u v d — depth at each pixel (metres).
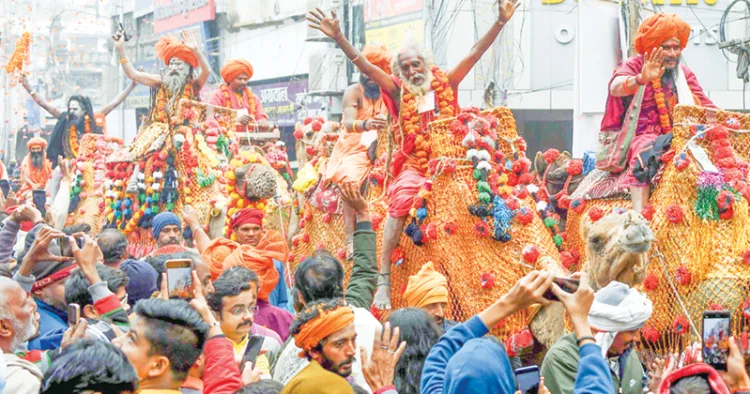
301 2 30.61
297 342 4.33
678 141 7.11
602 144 7.71
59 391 3.57
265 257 6.71
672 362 4.68
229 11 34.00
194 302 4.48
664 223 7.01
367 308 5.76
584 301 3.94
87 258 5.31
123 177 11.50
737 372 4.38
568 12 25.03
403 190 7.53
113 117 38.66
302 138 10.48
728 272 6.79
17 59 17.00
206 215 10.25
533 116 25.91
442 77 7.70
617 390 5.04
